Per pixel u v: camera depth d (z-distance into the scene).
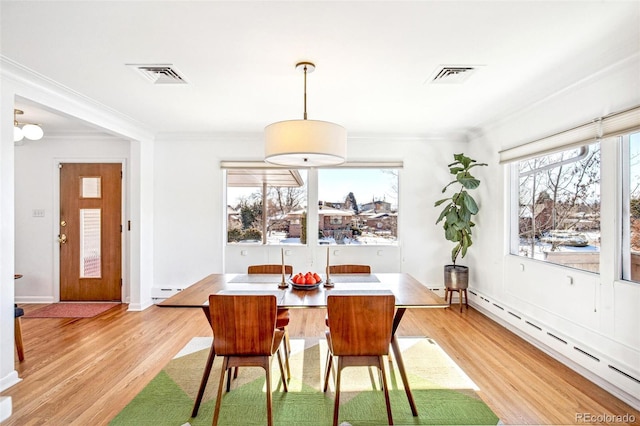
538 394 2.20
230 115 3.53
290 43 2.01
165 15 1.71
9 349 2.30
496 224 3.69
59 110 2.83
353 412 2.02
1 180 2.27
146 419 1.95
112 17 1.73
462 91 2.79
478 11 1.68
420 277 4.48
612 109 2.22
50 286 4.39
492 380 2.38
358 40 1.97
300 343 3.05
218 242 4.44
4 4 1.60
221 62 2.26
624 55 2.08
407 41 1.98
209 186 4.43
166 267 4.44
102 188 4.39
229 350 1.88
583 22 1.77
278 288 2.46
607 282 2.25
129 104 3.15
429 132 4.25
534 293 3.04
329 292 2.33
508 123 3.48
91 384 2.33
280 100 3.04
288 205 4.53
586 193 2.52
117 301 4.42
